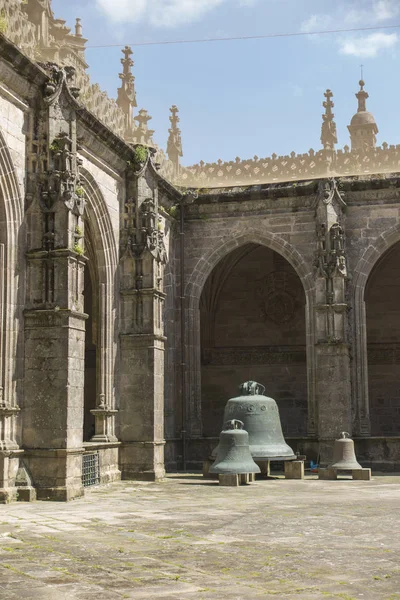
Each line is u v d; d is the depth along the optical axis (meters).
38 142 23.66
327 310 33.94
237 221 37.00
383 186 35.38
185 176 38.78
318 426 34.34
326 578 10.56
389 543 13.48
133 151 30.48
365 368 35.19
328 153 37.59
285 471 29.33
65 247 22.94
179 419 36.00
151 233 30.11
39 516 17.78
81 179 25.11
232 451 26.52
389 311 45.22
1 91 22.45
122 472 28.98
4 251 22.58
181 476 31.08
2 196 22.70
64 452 21.98
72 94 24.95
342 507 19.25
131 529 15.36
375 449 33.75
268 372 45.72
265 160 38.09
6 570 11.24
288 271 46.12
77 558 12.13
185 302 36.97
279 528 15.41
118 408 29.36
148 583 10.30
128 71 36.59
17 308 22.72
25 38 24.50
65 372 22.44
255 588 9.98
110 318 29.23
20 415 22.52
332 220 34.66
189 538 14.11
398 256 45.38
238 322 46.41
